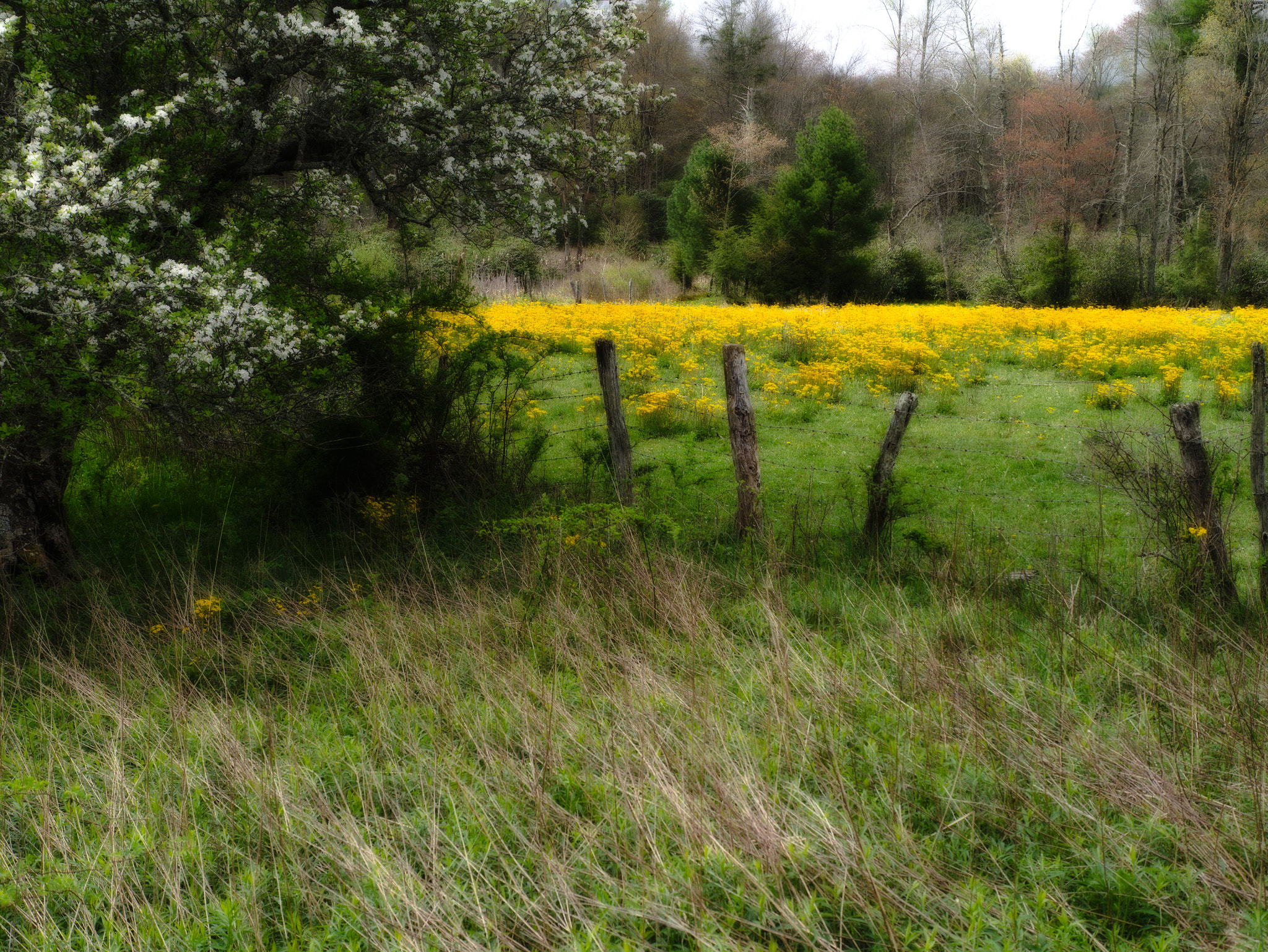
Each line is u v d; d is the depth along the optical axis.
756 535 6.46
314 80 7.51
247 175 7.66
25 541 6.67
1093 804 3.19
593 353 16.16
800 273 35.91
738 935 2.70
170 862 3.15
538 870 3.04
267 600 5.94
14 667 5.12
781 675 4.27
